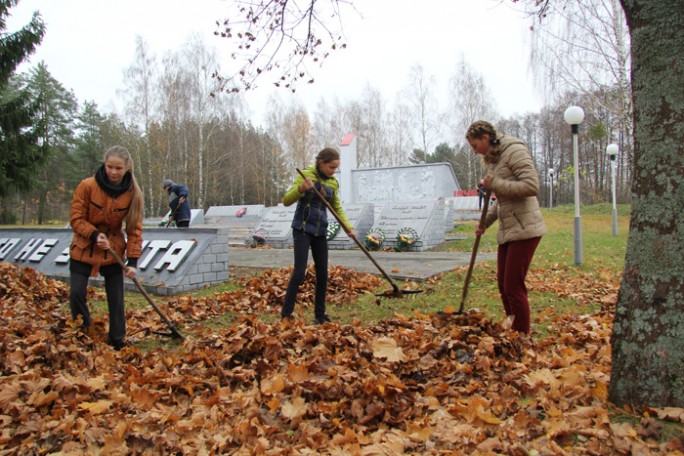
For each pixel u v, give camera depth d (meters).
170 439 2.75
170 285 6.88
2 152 18.92
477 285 6.77
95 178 4.18
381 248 12.59
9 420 2.86
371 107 47.66
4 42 18.45
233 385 3.50
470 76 39.84
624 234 13.98
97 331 4.46
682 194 2.50
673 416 2.43
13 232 10.55
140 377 3.48
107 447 2.63
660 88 2.55
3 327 4.28
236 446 2.68
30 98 20.00
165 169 37.22
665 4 2.53
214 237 7.33
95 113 51.44
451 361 3.51
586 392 2.96
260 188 50.75
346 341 3.95
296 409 2.97
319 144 47.09
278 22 5.18
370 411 2.89
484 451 2.44
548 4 6.13
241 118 37.38
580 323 4.81
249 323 4.34
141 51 34.09
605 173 53.56
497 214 4.41
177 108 33.56
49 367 3.64
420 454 2.50
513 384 3.22
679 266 2.51
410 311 5.64
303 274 4.97
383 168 24.45
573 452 2.41
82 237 4.20
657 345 2.55
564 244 11.37
